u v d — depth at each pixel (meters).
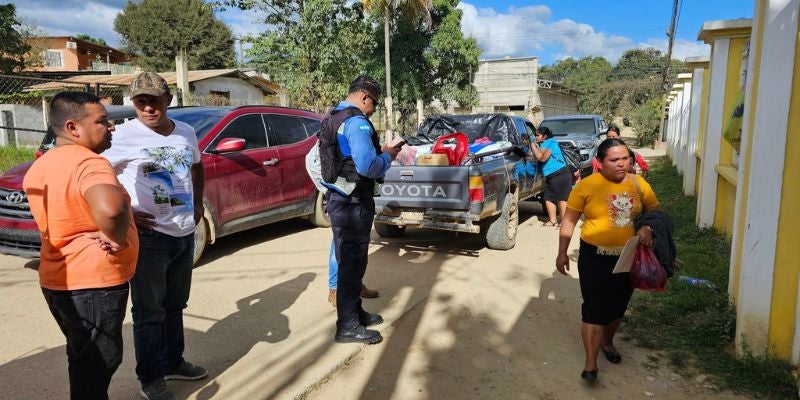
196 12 41.97
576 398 3.27
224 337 4.07
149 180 2.94
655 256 3.31
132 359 3.66
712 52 7.38
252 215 6.52
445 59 27.05
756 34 3.59
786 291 3.33
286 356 3.71
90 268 2.28
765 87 3.22
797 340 3.28
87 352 2.34
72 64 38.03
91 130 2.30
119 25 42.09
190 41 41.38
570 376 3.54
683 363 3.65
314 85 20.52
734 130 5.93
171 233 3.01
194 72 21.95
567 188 8.15
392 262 6.18
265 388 3.28
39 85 18.67
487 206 6.15
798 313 3.25
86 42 39.22
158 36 40.91
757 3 3.58
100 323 2.34
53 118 2.27
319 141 3.84
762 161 3.28
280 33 20.58
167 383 3.33
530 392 3.34
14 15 23.55
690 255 6.07
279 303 4.81
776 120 3.22
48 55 35.28
